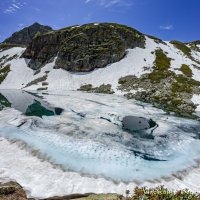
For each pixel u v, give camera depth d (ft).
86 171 83.35
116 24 353.72
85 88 263.29
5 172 76.89
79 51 308.60
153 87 231.30
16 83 312.29
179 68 269.44
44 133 116.16
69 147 102.06
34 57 355.36
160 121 148.15
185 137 123.75
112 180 79.15
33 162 86.33
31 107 172.55
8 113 152.66
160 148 108.68
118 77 268.00
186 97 206.39
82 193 68.85
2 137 108.99
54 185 72.38
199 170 90.63
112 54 301.63
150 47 326.24
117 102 194.90
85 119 143.54
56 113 155.53
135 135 122.21
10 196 59.21
